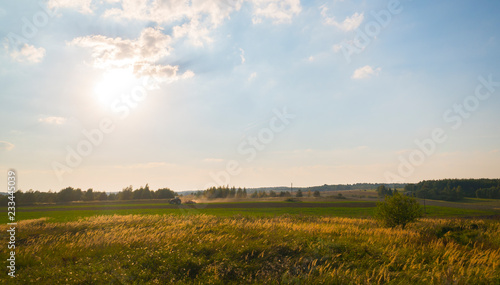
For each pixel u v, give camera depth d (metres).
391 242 13.23
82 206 82.88
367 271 9.40
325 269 9.60
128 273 9.51
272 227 17.75
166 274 9.59
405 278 8.95
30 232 17.83
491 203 94.94
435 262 10.38
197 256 10.99
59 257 11.52
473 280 8.57
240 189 115.50
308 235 14.41
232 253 11.25
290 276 9.26
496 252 11.54
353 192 143.88
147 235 14.50
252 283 9.09
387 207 23.59
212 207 69.38
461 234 17.42
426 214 50.22
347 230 17.00
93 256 11.59
